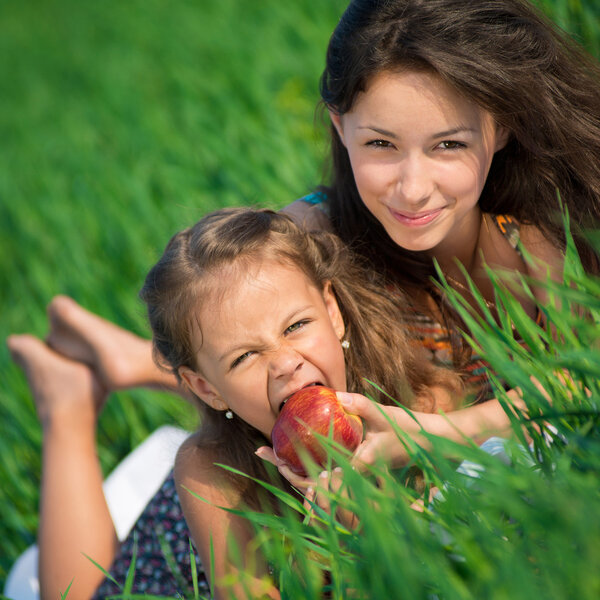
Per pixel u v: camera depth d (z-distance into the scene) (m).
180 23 25.45
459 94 5.74
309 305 5.72
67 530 7.96
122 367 8.76
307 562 3.98
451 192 5.96
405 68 5.68
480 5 5.95
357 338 6.45
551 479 4.11
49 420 8.63
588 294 4.73
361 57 5.78
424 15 5.76
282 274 5.72
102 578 7.82
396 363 6.44
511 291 6.93
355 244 7.15
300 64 16.50
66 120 23.45
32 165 20.41
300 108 14.55
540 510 3.47
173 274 5.83
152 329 6.24
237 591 5.53
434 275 7.12
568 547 3.25
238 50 19.14
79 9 37.34
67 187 17.53
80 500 8.16
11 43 37.34
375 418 5.33
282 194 11.98
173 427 9.22
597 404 4.25
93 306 12.35
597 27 9.57
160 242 12.45
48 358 8.85
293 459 5.28
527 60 6.09
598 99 6.62
